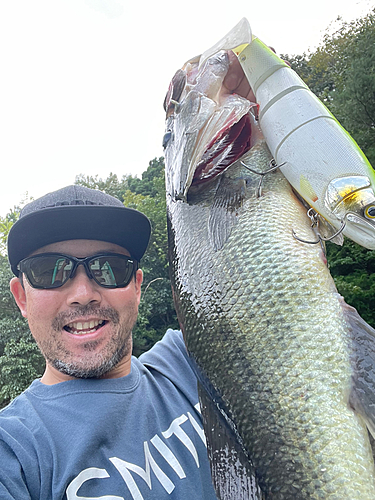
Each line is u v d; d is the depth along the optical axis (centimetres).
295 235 33
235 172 36
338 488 27
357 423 28
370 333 30
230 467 32
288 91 32
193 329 35
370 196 29
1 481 31
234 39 35
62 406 38
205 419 35
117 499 33
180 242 37
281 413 30
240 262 33
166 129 40
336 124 32
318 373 30
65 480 32
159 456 37
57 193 43
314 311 31
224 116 34
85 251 41
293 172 32
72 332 40
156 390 43
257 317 32
